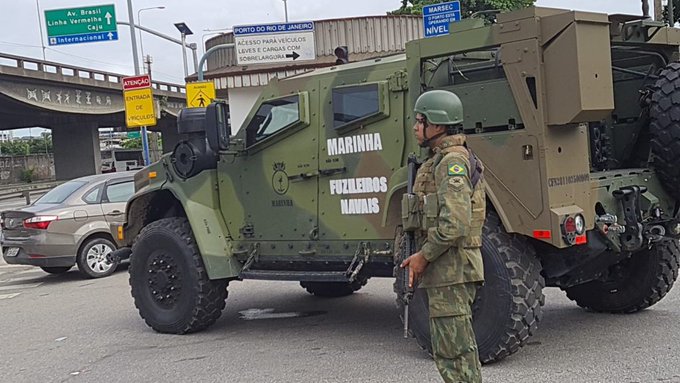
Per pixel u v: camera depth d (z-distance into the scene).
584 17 5.10
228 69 22.06
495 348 5.43
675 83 5.89
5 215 12.19
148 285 7.57
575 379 5.14
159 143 64.38
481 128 5.54
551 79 5.18
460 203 4.12
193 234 7.37
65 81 36.66
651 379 5.04
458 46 5.61
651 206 5.97
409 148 6.00
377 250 6.28
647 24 6.37
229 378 5.82
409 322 5.75
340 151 6.45
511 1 20.20
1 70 32.38
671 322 6.60
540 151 5.23
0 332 8.30
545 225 5.23
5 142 85.81
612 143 6.93
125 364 6.49
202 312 7.29
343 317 7.82
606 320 6.84
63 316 8.98
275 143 6.90
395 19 21.48
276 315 8.16
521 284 5.34
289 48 16.03
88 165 49.19
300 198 6.76
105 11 21.28
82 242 12.02
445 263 4.25
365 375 5.59
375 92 6.17
